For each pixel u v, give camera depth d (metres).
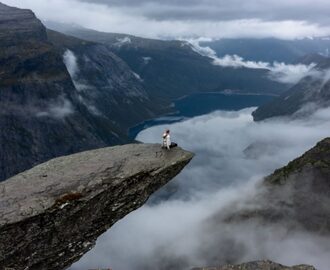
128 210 51.81
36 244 45.62
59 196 46.41
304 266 47.00
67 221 46.97
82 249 49.91
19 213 44.00
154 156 54.44
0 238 43.12
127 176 50.28
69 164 52.81
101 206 49.12
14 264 44.88
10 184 48.53
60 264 48.53
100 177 49.75
